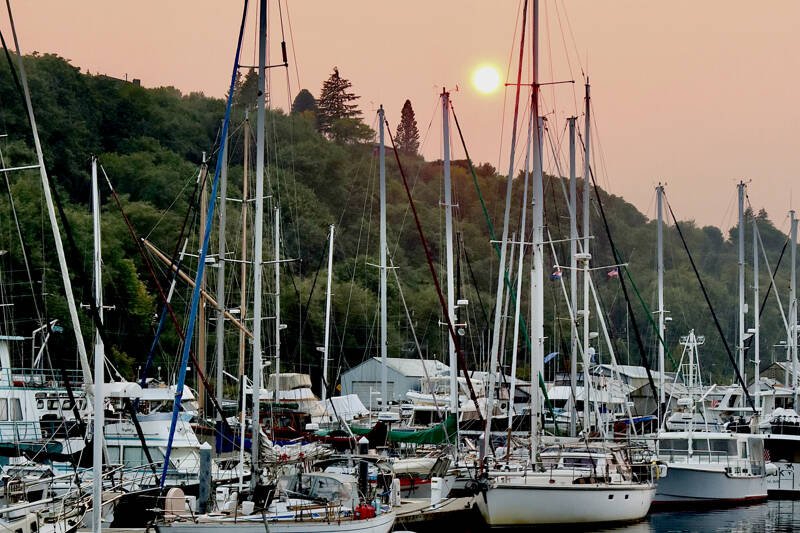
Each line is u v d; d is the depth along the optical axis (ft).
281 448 251.60
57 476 202.80
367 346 572.51
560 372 515.91
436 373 476.13
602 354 606.96
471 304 611.06
